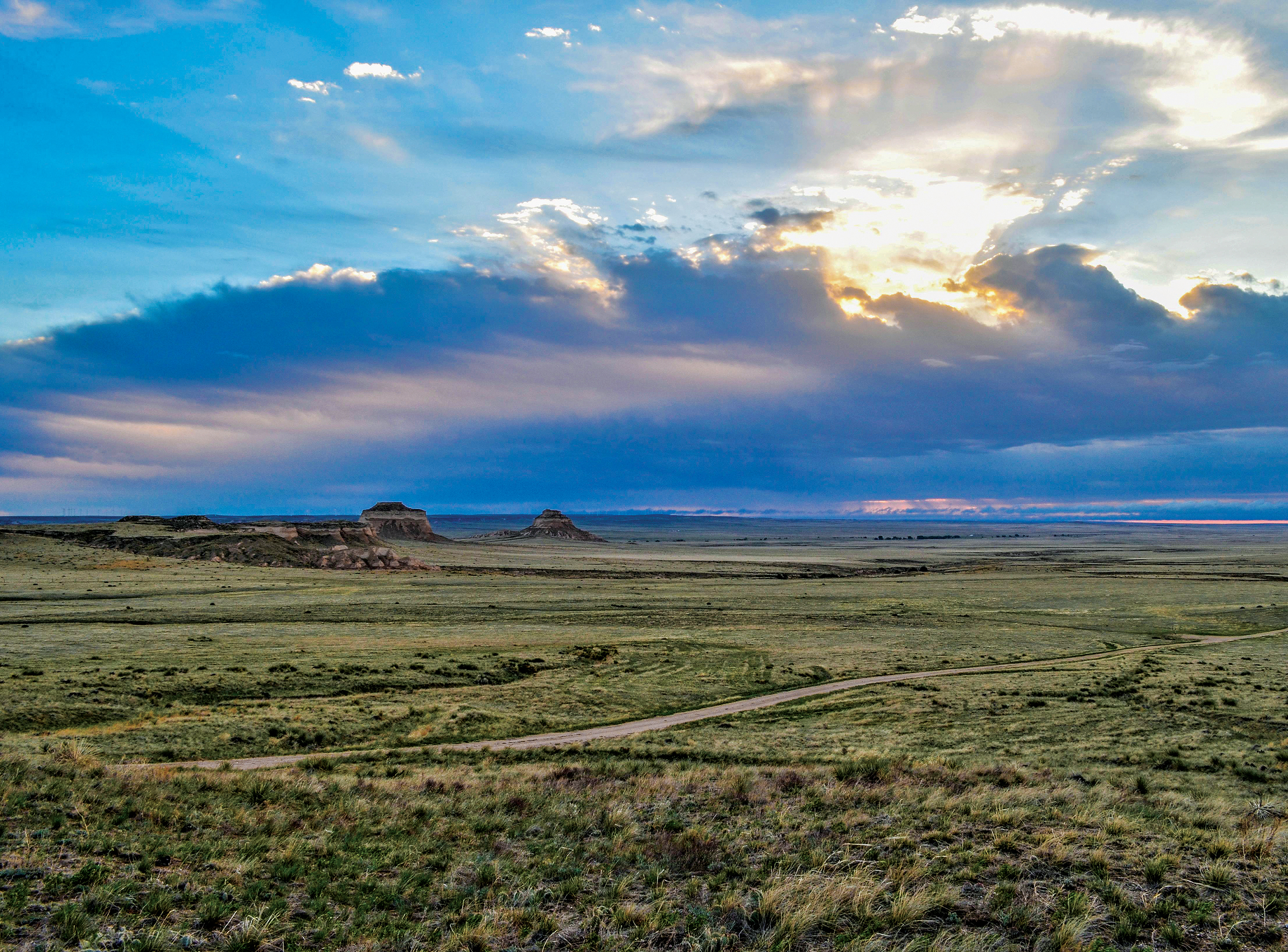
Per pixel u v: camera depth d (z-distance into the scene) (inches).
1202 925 480.7
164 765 1187.9
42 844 585.3
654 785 905.5
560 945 457.1
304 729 1501.0
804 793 857.5
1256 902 514.0
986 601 4505.4
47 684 1740.9
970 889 540.7
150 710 1647.4
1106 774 1107.3
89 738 1332.4
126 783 799.7
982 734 1466.5
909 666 2447.1
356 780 950.4
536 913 498.3
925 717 1642.5
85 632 2640.3
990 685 2033.7
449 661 2336.4
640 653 2583.7
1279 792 1011.9
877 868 586.2
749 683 2182.6
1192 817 757.3
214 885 535.5
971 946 449.1
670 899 530.6
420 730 1568.7
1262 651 2679.6
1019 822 706.8
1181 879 552.1
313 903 515.8
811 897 510.9
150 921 468.1
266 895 524.7
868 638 3029.0
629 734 1565.0
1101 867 571.5
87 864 549.0
